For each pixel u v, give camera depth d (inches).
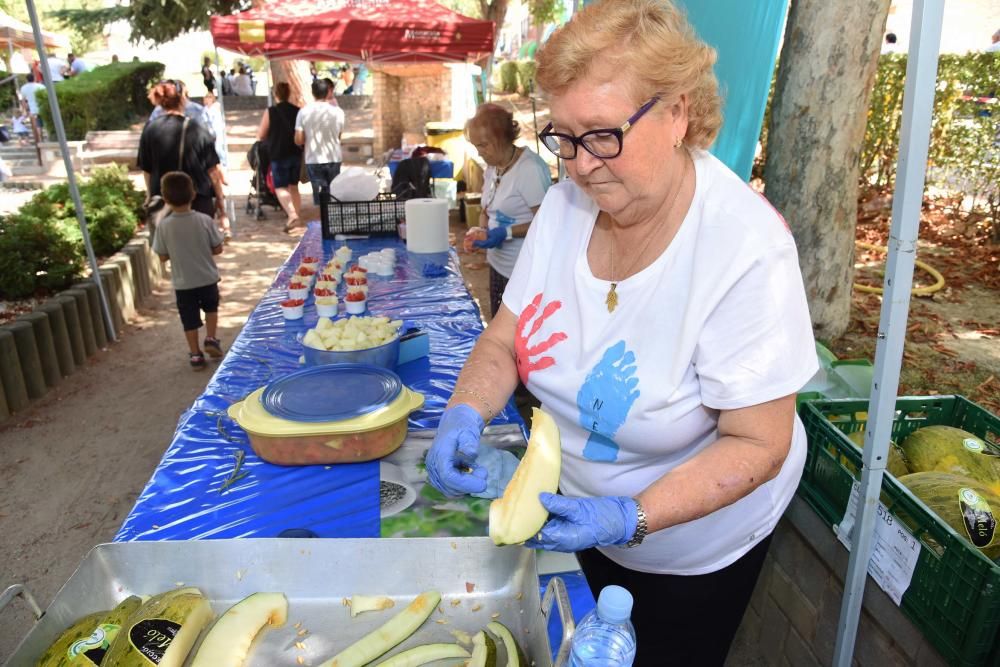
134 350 236.2
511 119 162.4
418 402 81.4
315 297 139.0
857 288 214.1
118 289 253.8
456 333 123.8
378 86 626.2
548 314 61.1
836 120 140.7
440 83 644.7
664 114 47.1
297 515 66.9
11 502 151.0
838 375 110.8
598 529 45.4
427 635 51.3
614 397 55.0
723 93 57.3
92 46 1440.7
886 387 68.9
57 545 136.8
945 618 67.3
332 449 75.2
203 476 74.5
